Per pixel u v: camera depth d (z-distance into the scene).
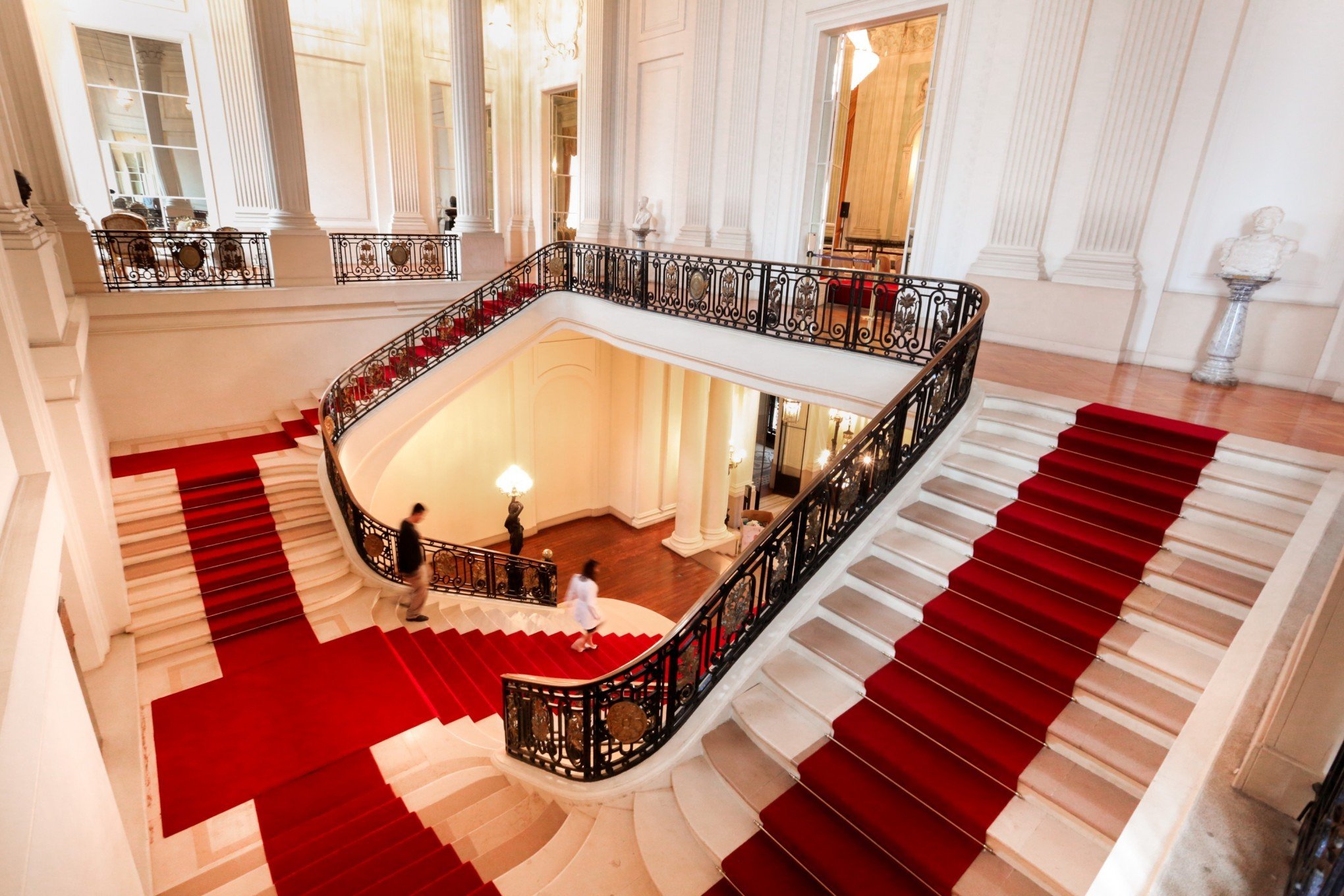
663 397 14.22
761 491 17.14
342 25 12.43
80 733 2.84
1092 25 6.92
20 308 5.07
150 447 8.95
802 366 7.07
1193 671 3.36
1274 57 6.07
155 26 10.82
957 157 8.16
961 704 3.70
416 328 9.62
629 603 10.99
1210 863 2.00
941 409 5.34
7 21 7.71
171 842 4.60
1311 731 2.09
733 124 10.45
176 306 9.03
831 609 4.40
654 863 3.54
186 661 6.49
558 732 4.57
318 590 7.54
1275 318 6.29
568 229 15.30
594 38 12.11
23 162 8.00
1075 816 3.04
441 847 4.32
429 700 6.28
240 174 11.73
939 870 3.03
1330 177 5.94
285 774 5.25
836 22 9.02
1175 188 6.68
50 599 2.72
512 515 12.05
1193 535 3.98
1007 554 4.26
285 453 8.95
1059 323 7.40
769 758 3.91
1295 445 4.46
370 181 13.44
